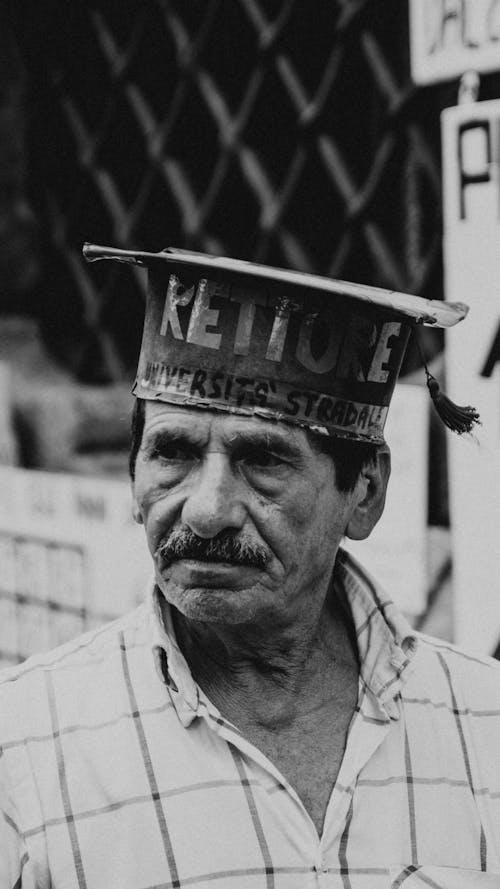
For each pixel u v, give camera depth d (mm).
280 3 2889
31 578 3492
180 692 1390
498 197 2316
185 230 3152
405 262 2664
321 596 1453
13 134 3541
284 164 2953
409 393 2545
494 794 1483
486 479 2367
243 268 1286
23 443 3492
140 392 1382
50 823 1338
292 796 1359
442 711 1527
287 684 1456
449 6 2361
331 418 1366
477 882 1368
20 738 1385
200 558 1329
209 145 3160
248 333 1317
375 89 2723
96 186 3396
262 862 1329
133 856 1325
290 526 1348
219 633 1405
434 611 2549
